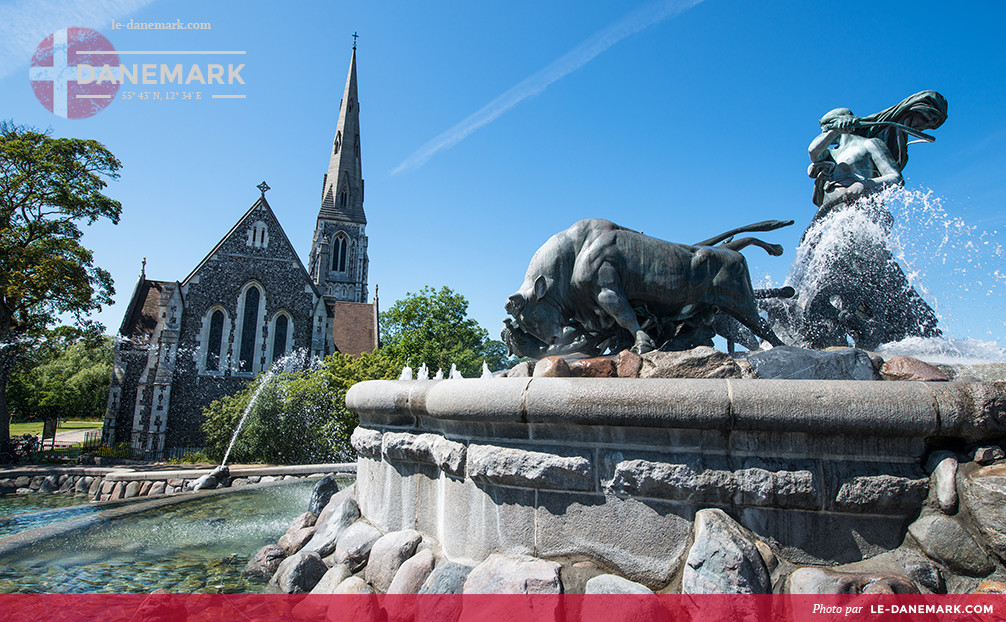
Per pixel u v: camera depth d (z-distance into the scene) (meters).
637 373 3.71
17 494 19.16
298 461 25.11
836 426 2.76
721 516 2.86
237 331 34.25
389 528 4.31
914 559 2.68
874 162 6.27
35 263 26.64
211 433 27.00
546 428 3.27
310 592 4.26
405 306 42.44
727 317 5.62
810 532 2.82
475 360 41.97
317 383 26.70
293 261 36.22
